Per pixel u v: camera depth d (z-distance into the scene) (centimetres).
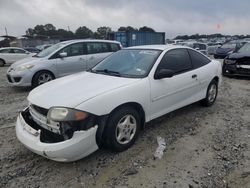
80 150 317
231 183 310
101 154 371
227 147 395
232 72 987
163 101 432
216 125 481
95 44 912
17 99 695
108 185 305
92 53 901
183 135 436
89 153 331
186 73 482
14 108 607
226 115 537
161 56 443
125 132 373
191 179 315
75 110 315
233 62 972
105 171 332
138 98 381
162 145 397
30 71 786
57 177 321
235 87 829
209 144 405
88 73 449
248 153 378
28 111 383
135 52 474
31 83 794
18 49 1958
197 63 526
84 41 889
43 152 312
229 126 478
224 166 344
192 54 522
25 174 328
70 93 346
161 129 458
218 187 302
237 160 359
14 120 520
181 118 512
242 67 955
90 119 323
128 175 323
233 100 660
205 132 450
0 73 1359
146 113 404
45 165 346
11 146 400
